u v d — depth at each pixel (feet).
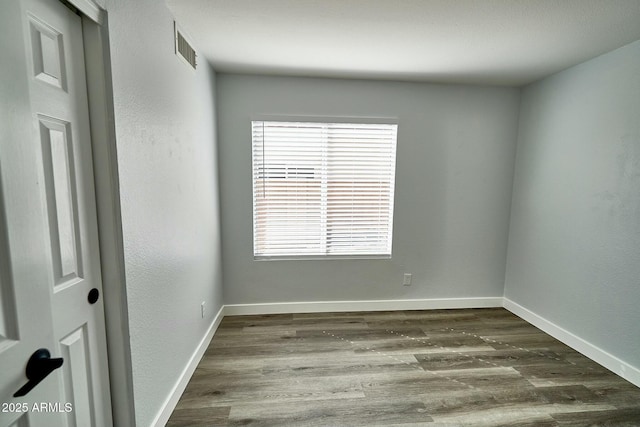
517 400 5.76
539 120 8.66
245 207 9.00
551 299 8.31
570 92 7.66
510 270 9.90
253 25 5.74
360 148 9.22
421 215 9.62
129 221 3.95
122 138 3.79
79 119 3.35
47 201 2.91
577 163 7.47
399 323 8.99
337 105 8.85
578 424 5.18
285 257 9.45
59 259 3.06
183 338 5.87
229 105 8.52
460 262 9.96
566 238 7.81
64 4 3.10
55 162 3.00
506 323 9.05
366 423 5.16
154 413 4.67
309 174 9.18
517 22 5.55
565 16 5.30
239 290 9.33
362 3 4.99
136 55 4.12
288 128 8.91
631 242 6.28
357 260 9.62
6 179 2.43
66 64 3.15
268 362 6.91
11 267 2.48
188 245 6.13
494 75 8.36
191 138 6.28
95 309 3.66
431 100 9.15
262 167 9.00
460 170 9.53
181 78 5.73
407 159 9.32
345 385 6.14
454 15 5.34
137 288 4.16
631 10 5.06
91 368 3.60
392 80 8.90
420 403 5.65
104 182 3.64
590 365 6.89
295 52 6.97
